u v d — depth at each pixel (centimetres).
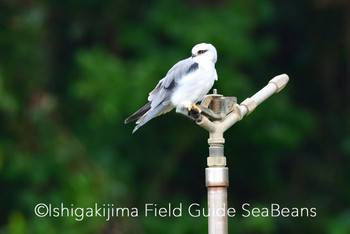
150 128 1589
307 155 1720
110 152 1555
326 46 1744
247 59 1503
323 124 1730
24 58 1544
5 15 1550
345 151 1659
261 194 1661
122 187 1482
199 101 744
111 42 1611
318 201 1653
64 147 1491
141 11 1591
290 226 1622
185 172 1650
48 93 1593
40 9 1569
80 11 1628
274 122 1566
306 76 1748
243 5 1510
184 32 1477
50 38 1628
